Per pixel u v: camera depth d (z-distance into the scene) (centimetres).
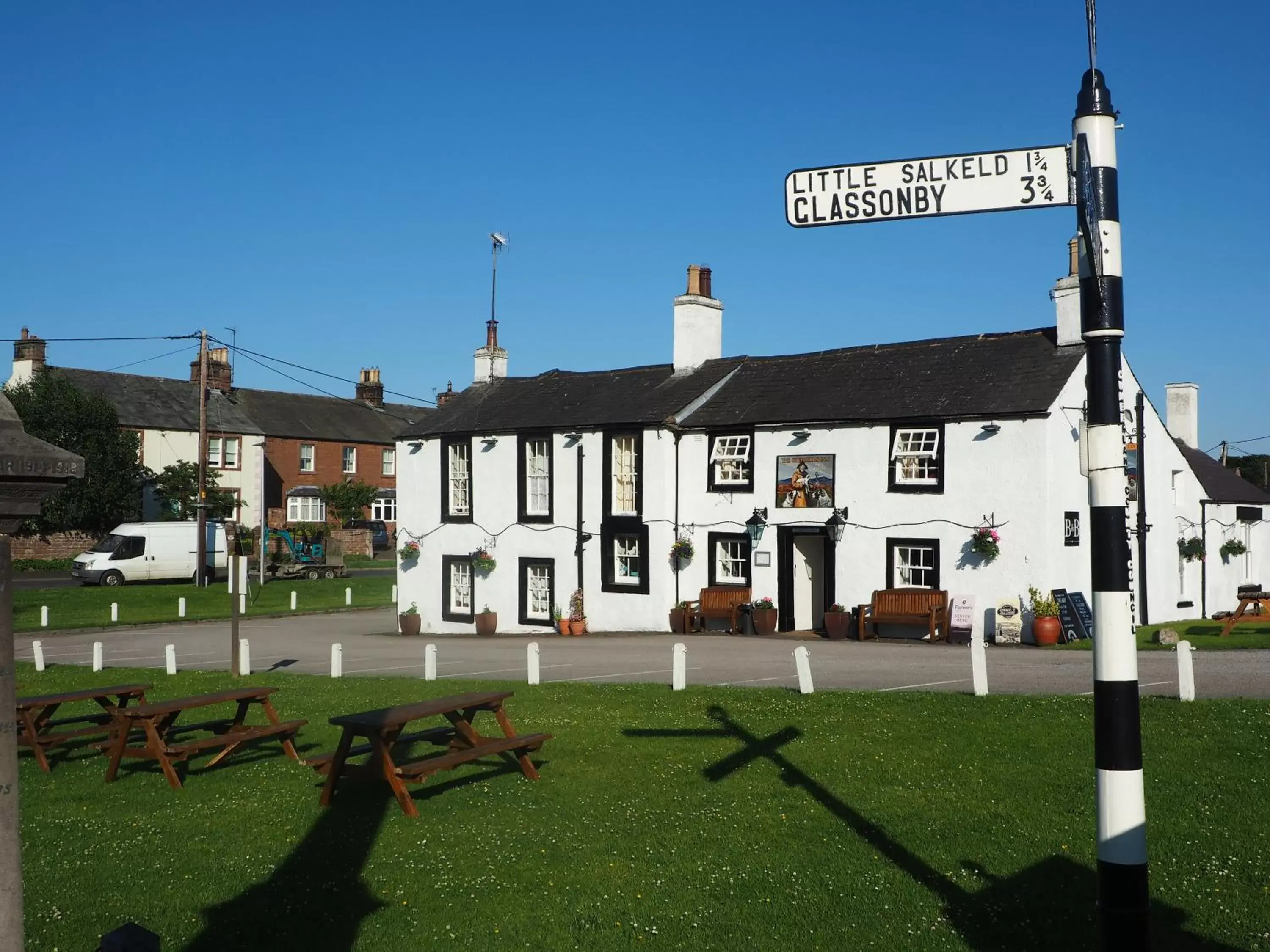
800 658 1568
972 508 2545
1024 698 1433
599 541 3109
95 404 5678
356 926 786
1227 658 1866
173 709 1291
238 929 784
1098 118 559
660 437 3005
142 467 5888
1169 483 3089
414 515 3556
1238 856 859
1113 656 546
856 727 1326
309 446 7025
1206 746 1152
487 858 923
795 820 995
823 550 2956
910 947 727
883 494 2684
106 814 1120
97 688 1838
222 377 6888
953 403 2608
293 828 1034
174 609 4141
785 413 2864
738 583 2928
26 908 831
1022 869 856
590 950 739
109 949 590
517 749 1189
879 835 948
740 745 1284
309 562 5497
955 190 579
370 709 1669
